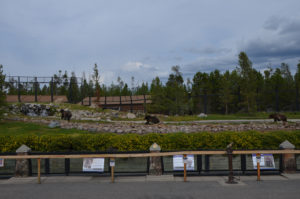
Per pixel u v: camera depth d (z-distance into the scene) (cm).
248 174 848
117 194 638
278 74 5059
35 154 857
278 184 714
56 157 817
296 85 4438
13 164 909
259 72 5416
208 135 1048
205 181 770
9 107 2648
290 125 1823
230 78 4409
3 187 735
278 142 1048
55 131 1697
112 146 1041
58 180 816
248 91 3097
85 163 864
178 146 1027
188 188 687
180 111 3919
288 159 848
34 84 3309
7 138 1066
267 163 846
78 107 2988
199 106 5122
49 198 614
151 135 1045
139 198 600
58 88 6950
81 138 1072
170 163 898
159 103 4169
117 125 1948
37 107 2748
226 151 776
